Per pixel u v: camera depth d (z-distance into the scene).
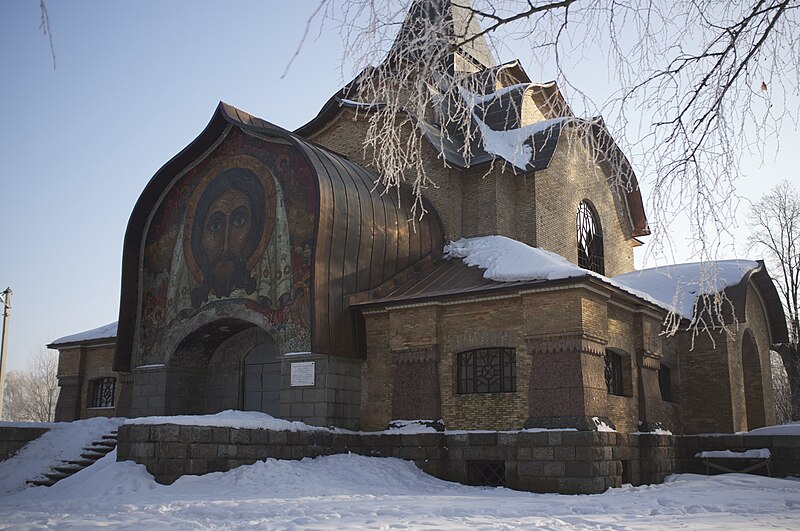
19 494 16.30
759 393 25.55
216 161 22.67
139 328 23.25
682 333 22.86
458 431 18.17
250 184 21.69
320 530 8.60
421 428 18.47
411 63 6.45
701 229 7.02
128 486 14.95
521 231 24.50
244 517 10.37
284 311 19.98
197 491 14.73
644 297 19.58
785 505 12.50
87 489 15.19
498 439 17.47
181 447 15.66
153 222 23.69
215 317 21.31
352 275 20.11
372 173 23.67
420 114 7.15
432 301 18.92
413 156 7.55
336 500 13.03
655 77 6.75
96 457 19.86
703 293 7.90
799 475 19.94
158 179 23.20
